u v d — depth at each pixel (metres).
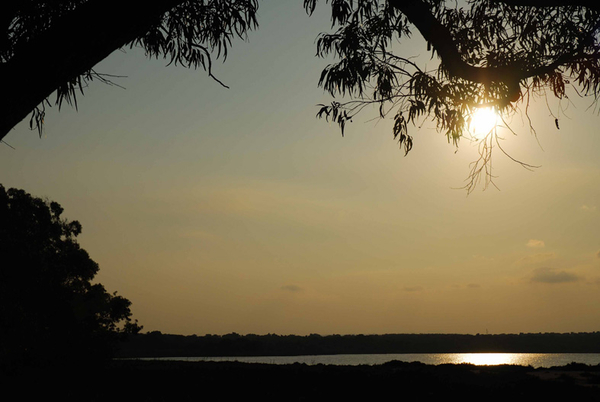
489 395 19.89
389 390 22.25
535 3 6.43
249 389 23.73
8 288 45.09
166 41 7.01
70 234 54.31
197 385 26.12
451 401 18.67
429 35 6.79
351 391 22.31
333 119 8.83
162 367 44.84
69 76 3.94
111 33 4.04
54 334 48.06
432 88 8.23
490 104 7.61
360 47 9.09
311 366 42.50
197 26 6.91
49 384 30.42
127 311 56.53
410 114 8.35
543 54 8.33
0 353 43.59
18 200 50.22
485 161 7.59
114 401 20.73
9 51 4.78
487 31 8.98
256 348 197.62
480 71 6.95
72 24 3.89
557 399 18.42
